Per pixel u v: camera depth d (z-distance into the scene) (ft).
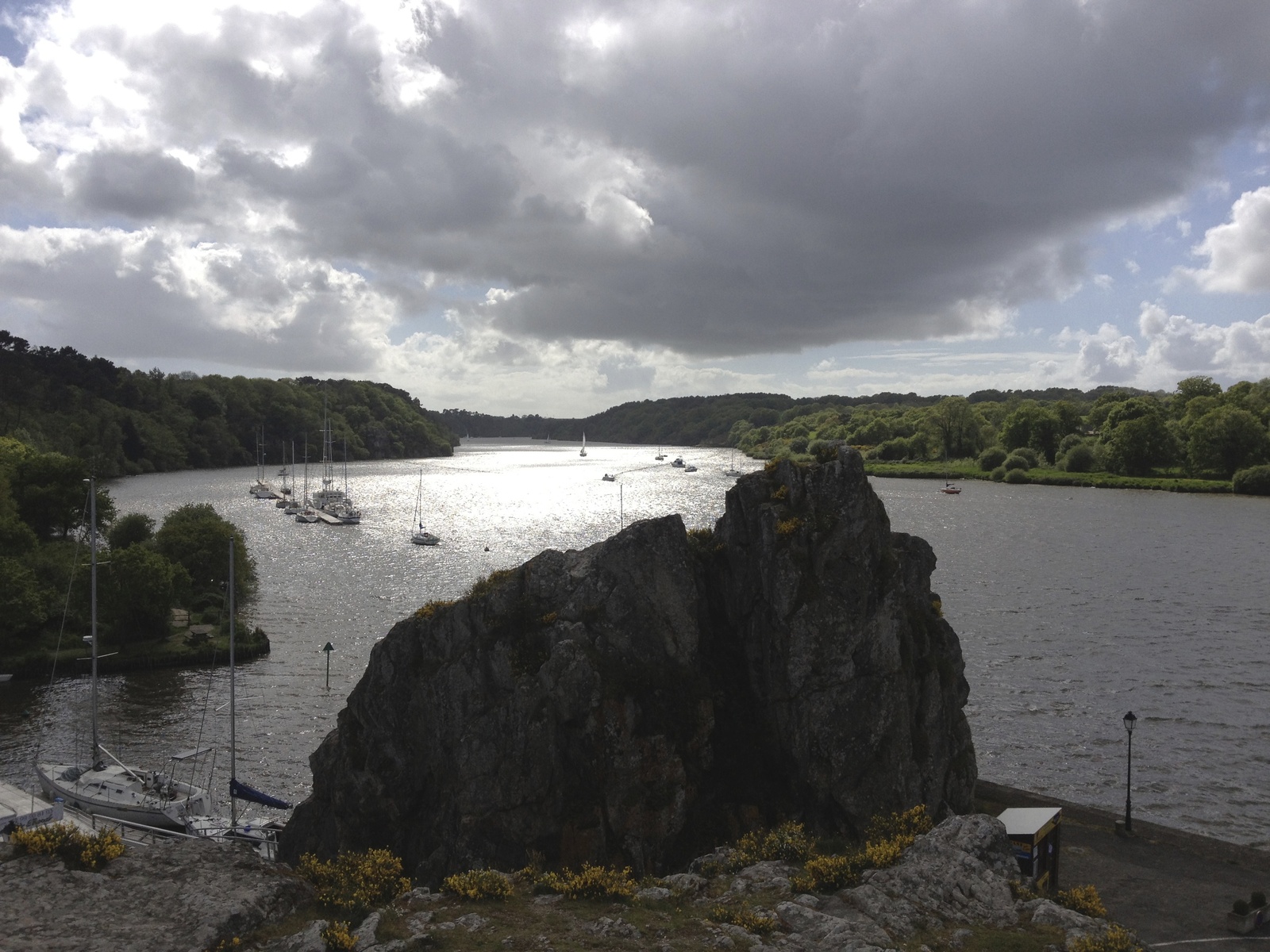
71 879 57.62
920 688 104.63
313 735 192.03
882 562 106.73
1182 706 204.13
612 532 517.55
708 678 108.37
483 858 98.63
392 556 429.38
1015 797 127.95
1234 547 430.20
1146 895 100.58
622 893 68.08
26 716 203.31
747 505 112.98
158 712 206.39
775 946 59.06
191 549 312.29
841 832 98.58
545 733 98.63
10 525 291.99
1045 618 288.10
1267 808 153.58
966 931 61.67
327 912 59.82
